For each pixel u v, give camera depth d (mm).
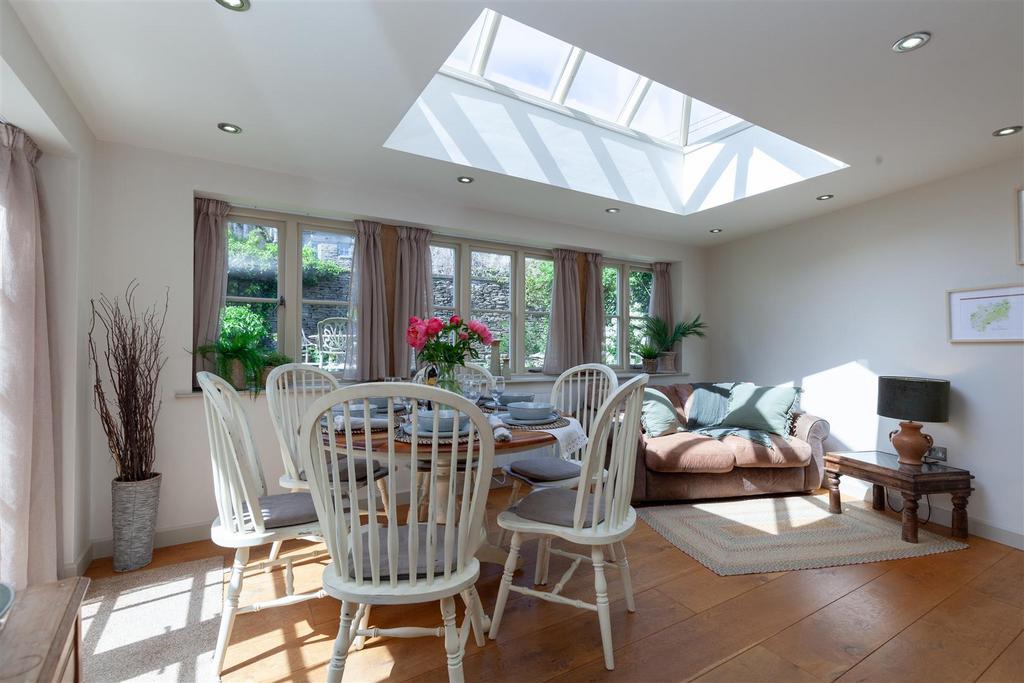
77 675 1170
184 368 2777
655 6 1645
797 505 3498
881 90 2156
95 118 2367
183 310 2781
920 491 2834
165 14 1640
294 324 3369
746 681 1636
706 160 3939
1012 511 2865
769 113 2365
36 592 1167
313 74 2012
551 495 2008
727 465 3461
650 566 2518
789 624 1981
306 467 1348
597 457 1713
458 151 2986
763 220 4215
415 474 1302
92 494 2561
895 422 3512
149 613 2033
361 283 3457
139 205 2682
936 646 1839
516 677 1650
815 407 4098
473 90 3090
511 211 3957
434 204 3668
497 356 2672
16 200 2041
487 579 2383
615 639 1873
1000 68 1979
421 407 2355
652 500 3500
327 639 1868
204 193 2914
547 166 3348
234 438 1595
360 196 3363
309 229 3451
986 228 3021
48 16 1642
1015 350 2883
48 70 1923
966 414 3096
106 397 2588
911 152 2809
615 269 5043
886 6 1636
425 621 1995
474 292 4176
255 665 1708
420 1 1589
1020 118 2398
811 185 3354
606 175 3648
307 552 2396
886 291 3576
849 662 1739
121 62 1915
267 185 3053
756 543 2793
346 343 3484
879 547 2748
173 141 2635
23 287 2047
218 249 3027
